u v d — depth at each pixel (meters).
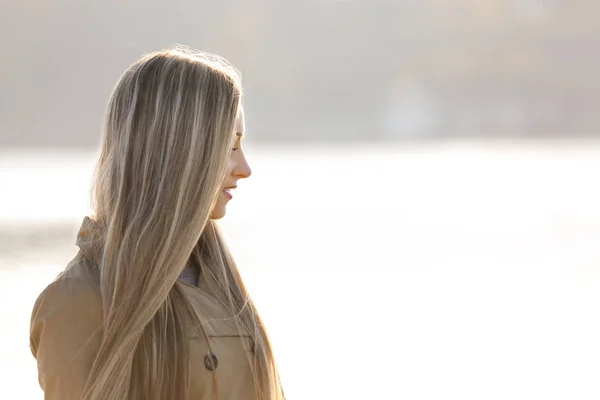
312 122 175.88
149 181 3.36
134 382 3.33
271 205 37.47
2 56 191.75
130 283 3.29
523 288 19.02
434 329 14.73
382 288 18.58
